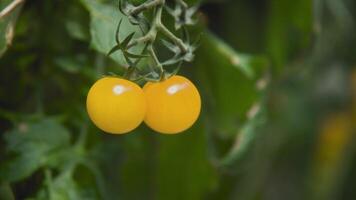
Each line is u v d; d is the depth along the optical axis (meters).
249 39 0.83
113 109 0.50
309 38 0.72
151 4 0.51
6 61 0.64
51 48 0.65
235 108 0.73
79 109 0.66
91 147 0.67
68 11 0.63
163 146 0.74
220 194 0.84
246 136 0.73
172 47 0.52
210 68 0.73
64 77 0.66
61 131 0.64
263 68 0.72
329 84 0.95
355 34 0.89
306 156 0.98
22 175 0.62
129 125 0.51
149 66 0.55
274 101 0.89
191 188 0.76
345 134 0.98
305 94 0.94
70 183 0.64
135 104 0.50
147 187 0.76
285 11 0.73
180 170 0.76
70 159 0.64
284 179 0.99
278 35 0.76
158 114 0.51
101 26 0.58
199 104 0.52
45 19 0.64
